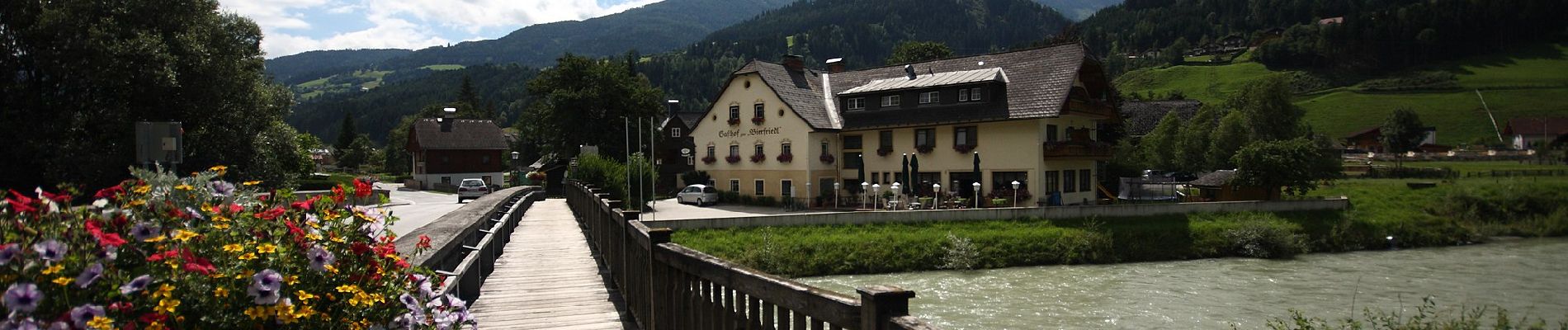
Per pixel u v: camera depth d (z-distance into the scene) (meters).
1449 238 33.44
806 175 39.69
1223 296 20.52
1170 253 27.98
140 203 3.17
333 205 3.69
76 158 22.88
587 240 15.86
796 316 3.21
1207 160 52.16
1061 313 18.47
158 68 23.89
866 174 39.62
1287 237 29.38
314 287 3.26
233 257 3.07
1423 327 15.26
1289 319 17.59
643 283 6.34
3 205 2.70
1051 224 28.38
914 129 37.69
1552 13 141.00
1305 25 178.25
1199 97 127.19
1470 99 112.38
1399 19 140.50
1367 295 20.83
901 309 2.51
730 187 44.25
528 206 29.59
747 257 24.83
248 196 3.61
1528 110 104.69
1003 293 21.11
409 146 77.38
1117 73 165.62
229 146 27.47
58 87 25.02
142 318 2.62
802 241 25.70
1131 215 29.89
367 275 3.49
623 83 58.03
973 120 35.12
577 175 34.69
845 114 40.88
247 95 28.50
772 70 42.94
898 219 27.70
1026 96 34.75
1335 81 132.88
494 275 10.70
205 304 2.87
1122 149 45.03
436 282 4.08
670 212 36.91
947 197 34.66
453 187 60.53
